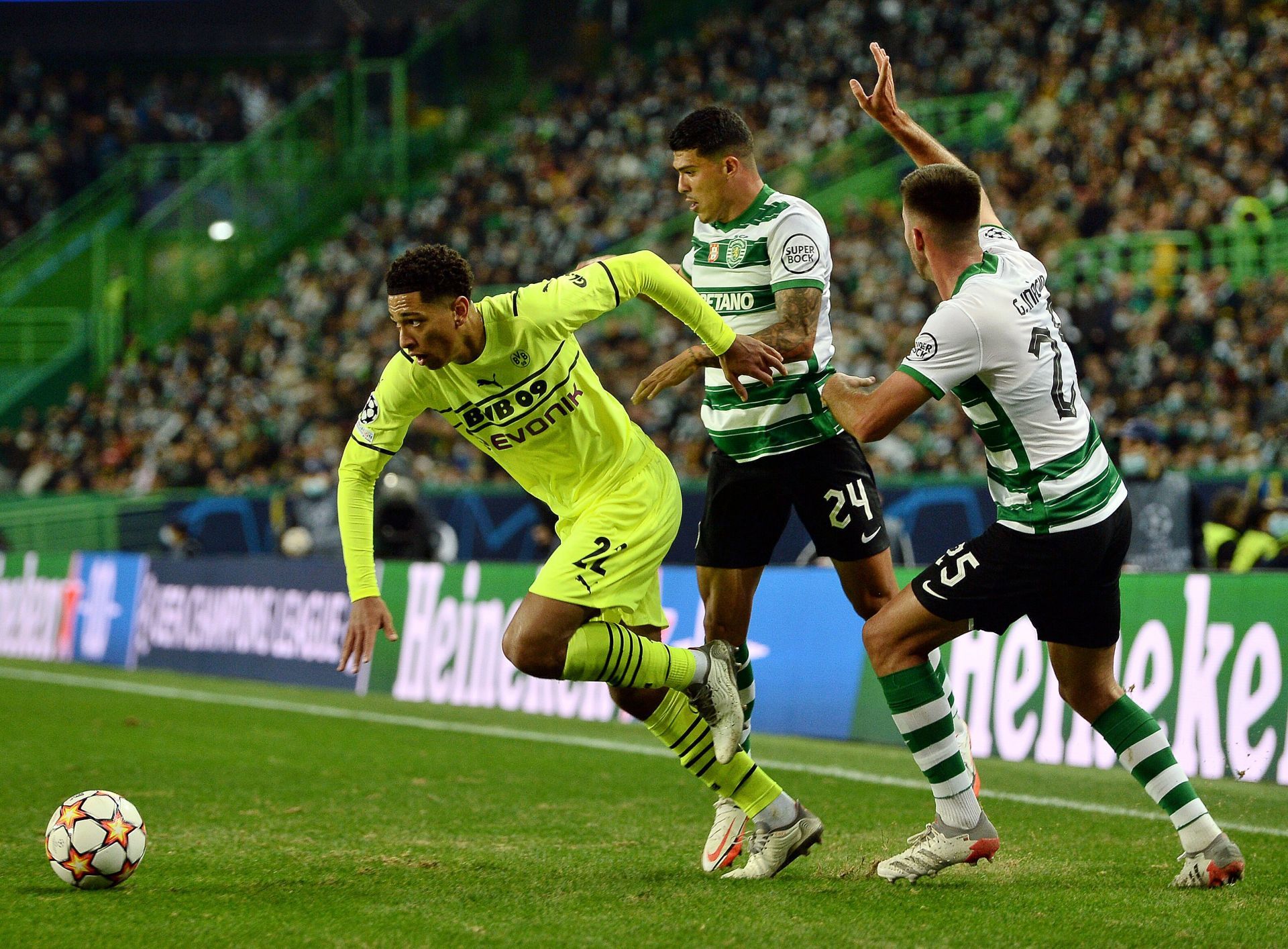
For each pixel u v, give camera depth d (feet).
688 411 199.21
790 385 56.18
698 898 46.73
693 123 55.47
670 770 84.99
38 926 43.19
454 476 194.29
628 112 297.33
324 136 316.40
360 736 103.35
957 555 48.29
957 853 48.55
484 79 338.75
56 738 101.55
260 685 145.69
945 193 47.65
